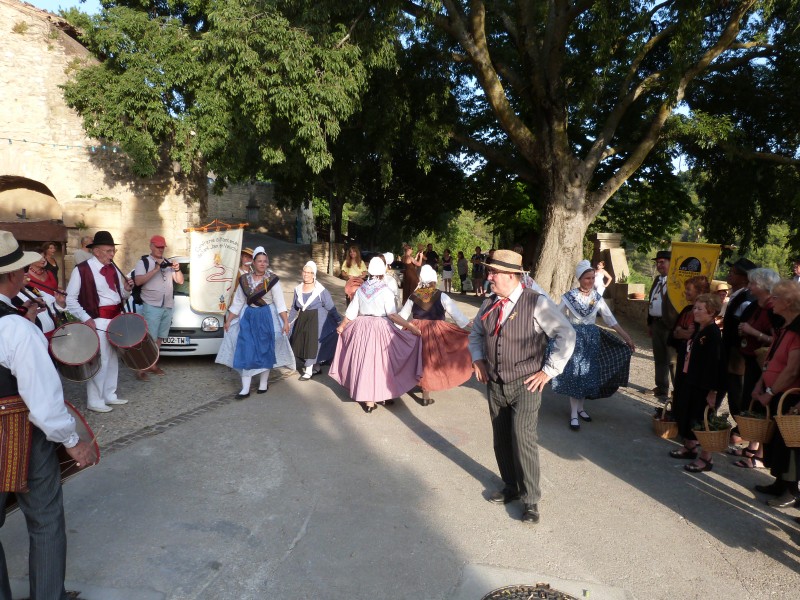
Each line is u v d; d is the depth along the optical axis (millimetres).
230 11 10680
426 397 6801
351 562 3518
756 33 14461
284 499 4305
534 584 3312
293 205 25406
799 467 3869
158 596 3129
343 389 7367
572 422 6156
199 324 8148
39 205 16266
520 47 13992
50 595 2801
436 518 4082
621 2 12203
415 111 16047
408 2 12492
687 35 11531
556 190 14359
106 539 3703
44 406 2625
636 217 23484
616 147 15602
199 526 3887
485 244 61938
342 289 19125
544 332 4023
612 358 6215
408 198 26141
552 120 14070
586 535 3916
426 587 3285
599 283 9797
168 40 13133
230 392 7078
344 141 18594
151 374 7828
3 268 2715
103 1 14555
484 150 16125
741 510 4367
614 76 16906
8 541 3688
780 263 52156
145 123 13711
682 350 5426
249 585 3275
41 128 15070
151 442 5312
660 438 5953
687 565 3590
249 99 10992
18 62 14797
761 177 17141
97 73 13609
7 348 2578
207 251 8289
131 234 15680
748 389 5227
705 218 19500
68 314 5953
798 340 3994
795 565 3627
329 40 11438
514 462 4234
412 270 12727
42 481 2766
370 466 4953
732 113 17188
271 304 6855
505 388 4066
